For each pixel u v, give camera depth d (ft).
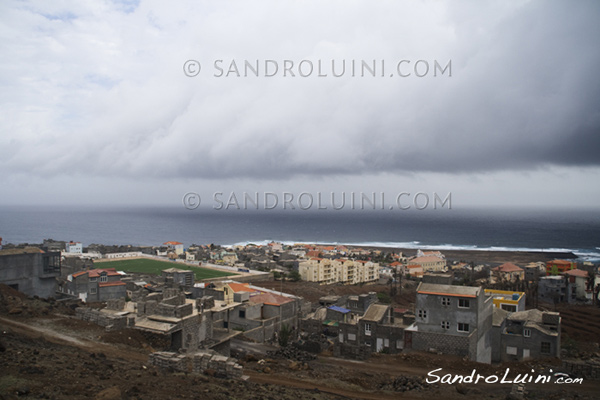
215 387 101.14
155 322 154.30
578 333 332.19
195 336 161.58
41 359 103.45
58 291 344.08
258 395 101.71
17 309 175.73
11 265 261.85
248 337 246.47
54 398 76.38
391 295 490.49
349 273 611.47
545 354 198.08
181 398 88.48
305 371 149.59
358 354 202.90
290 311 299.58
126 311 182.09
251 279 520.42
